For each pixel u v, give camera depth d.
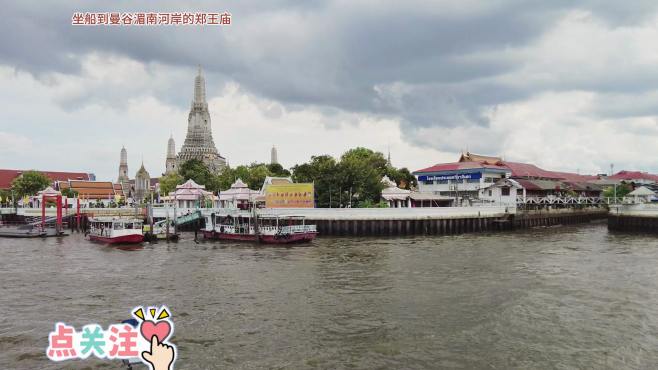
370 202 81.75
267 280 32.88
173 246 54.41
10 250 52.28
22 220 95.00
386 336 20.98
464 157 110.75
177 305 26.50
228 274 35.34
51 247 55.19
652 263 38.53
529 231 71.06
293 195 74.00
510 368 17.66
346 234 64.38
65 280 33.94
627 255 43.19
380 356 18.77
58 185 122.62
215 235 60.47
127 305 26.69
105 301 27.69
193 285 31.61
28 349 19.89
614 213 70.44
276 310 25.19
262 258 43.31
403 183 113.25
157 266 39.69
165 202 99.38
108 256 46.44
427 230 66.00
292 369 17.59
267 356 18.81
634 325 22.38
